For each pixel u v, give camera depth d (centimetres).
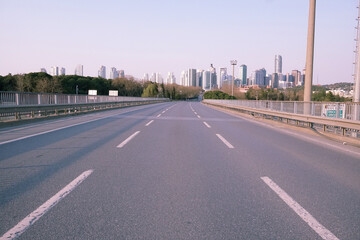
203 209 331
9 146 723
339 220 306
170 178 457
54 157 601
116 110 2777
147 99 5938
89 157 607
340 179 467
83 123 1370
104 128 1170
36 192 379
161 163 563
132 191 390
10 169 496
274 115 1595
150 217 306
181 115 2177
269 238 264
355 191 405
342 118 957
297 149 759
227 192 393
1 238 254
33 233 266
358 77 1140
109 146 748
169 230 277
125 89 12250
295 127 1298
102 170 500
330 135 1013
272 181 450
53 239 255
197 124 1450
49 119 1558
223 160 602
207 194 383
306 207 342
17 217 300
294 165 566
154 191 392
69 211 318
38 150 675
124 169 509
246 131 1180
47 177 450
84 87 9006
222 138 948
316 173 505
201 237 264
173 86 17888
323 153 705
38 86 6397
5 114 1198
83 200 353
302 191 402
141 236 264
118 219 300
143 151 686
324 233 276
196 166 543
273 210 331
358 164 583
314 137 1018
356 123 857
